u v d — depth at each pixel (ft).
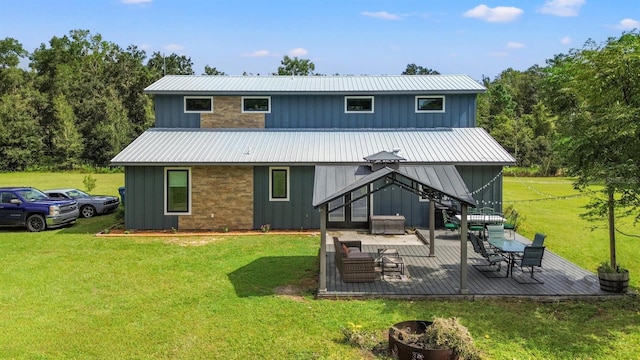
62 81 216.13
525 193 103.50
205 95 70.33
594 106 35.04
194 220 61.11
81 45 257.96
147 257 46.73
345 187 35.06
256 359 24.67
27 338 27.20
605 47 33.99
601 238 56.03
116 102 183.93
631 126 29.84
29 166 171.22
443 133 67.92
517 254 41.22
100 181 131.34
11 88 210.79
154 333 27.96
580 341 26.78
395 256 41.70
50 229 62.54
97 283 37.99
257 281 38.47
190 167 60.80
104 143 173.99
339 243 42.29
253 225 61.41
